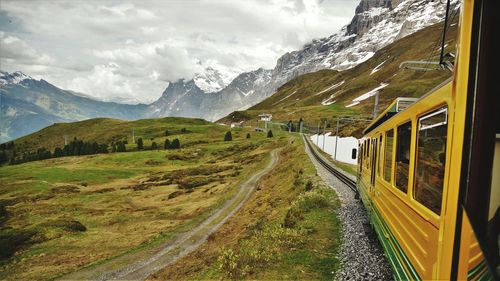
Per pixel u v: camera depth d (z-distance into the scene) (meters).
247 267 12.34
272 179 62.53
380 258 11.68
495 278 2.98
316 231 15.52
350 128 93.06
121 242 37.91
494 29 3.18
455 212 3.64
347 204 21.05
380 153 10.63
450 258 3.78
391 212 8.48
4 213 55.47
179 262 26.39
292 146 105.75
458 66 3.56
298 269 11.67
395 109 9.27
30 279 28.44
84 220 50.59
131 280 24.67
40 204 62.41
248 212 39.50
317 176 36.78
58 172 100.75
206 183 77.69
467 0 3.40
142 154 136.50
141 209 57.97
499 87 3.17
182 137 184.12
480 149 3.29
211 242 30.19
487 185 3.23
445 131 4.24
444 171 4.12
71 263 31.64
